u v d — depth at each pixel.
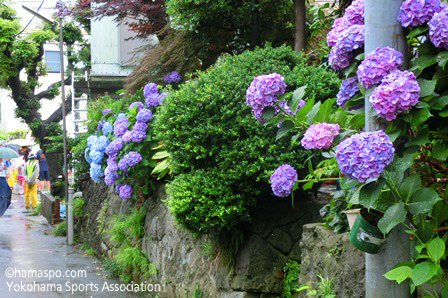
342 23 2.76
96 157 7.99
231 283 4.83
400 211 2.29
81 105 17.14
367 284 2.53
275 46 8.36
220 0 7.43
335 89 4.62
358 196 2.40
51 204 14.34
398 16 2.39
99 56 14.55
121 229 7.87
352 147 2.17
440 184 2.86
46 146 20.34
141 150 7.08
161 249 6.60
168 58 8.12
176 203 4.62
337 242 3.44
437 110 2.44
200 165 4.72
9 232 12.95
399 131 2.32
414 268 2.31
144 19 9.27
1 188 13.91
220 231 4.98
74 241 11.31
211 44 8.16
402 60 2.37
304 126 2.87
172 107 4.77
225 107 4.49
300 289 3.58
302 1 6.92
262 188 4.61
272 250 4.70
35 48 21.44
